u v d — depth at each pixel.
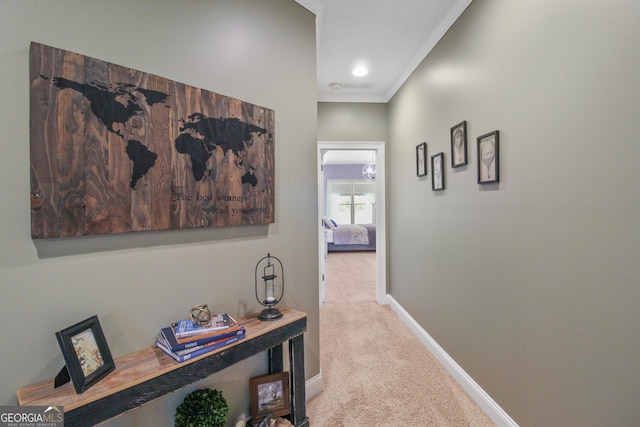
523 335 1.53
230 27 1.56
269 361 1.74
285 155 1.84
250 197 1.62
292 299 1.89
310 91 2.00
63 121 1.04
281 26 1.82
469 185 2.00
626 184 1.03
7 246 0.96
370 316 3.45
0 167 0.95
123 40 1.20
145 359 1.16
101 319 1.15
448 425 1.72
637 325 1.01
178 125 1.33
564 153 1.27
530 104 1.45
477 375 1.92
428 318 2.68
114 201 1.15
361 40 2.51
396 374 2.24
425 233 2.74
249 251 1.66
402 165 3.35
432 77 2.56
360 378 2.19
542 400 1.41
